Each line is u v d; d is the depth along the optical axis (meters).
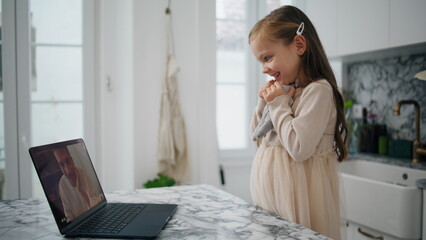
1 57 2.03
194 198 1.04
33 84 2.11
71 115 2.21
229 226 0.77
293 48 0.98
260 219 0.82
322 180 0.97
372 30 1.85
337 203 1.02
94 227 0.75
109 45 2.26
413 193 1.39
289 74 1.00
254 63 2.49
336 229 0.99
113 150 2.32
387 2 1.76
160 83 2.12
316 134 0.88
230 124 2.49
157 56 2.11
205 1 2.16
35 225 0.80
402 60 2.04
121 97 2.25
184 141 2.15
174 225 0.78
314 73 1.00
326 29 2.08
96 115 2.27
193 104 2.20
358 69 2.36
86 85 2.21
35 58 2.11
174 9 2.13
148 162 2.12
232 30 2.44
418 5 1.60
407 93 2.02
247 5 2.43
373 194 1.52
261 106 1.12
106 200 0.97
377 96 2.22
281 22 0.98
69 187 0.81
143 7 2.06
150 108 2.11
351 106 2.28
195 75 2.20
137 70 2.06
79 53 2.20
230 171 2.44
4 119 2.04
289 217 0.94
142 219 0.80
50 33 2.13
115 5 2.25
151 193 1.11
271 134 1.03
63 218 0.74
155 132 2.13
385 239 1.51
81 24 2.19
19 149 2.07
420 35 1.59
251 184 1.10
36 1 2.10
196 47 2.19
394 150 2.04
